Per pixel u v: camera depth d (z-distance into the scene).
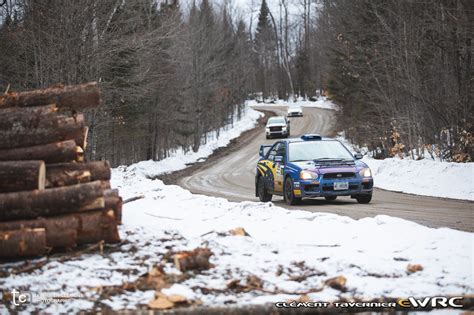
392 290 5.93
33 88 25.17
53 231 6.89
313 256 7.13
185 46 43.22
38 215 7.02
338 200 15.59
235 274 6.45
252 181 27.36
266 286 6.12
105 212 7.10
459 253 6.95
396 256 6.98
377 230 8.30
